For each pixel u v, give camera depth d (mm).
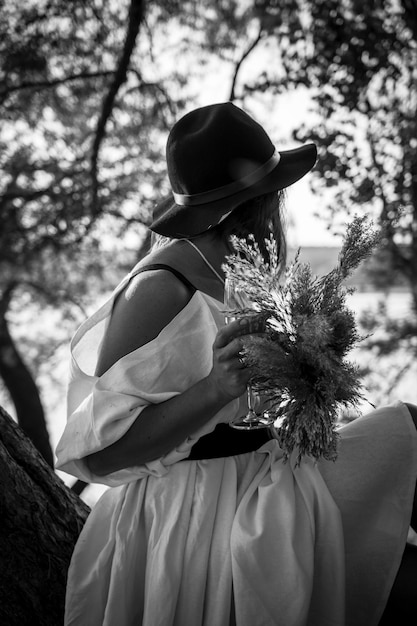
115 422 2014
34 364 11344
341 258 2018
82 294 9648
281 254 2334
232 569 1995
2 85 7227
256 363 1877
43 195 7922
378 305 7934
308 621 2059
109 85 7531
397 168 5277
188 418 1995
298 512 2061
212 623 1998
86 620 2113
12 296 10008
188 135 2207
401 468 2191
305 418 1871
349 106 5422
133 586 2084
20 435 2559
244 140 2201
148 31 7316
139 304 2090
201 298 2111
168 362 2061
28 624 2275
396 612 2182
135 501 2135
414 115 5504
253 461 2154
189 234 2182
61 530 2426
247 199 2195
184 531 2045
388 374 8031
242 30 7805
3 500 2357
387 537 2148
